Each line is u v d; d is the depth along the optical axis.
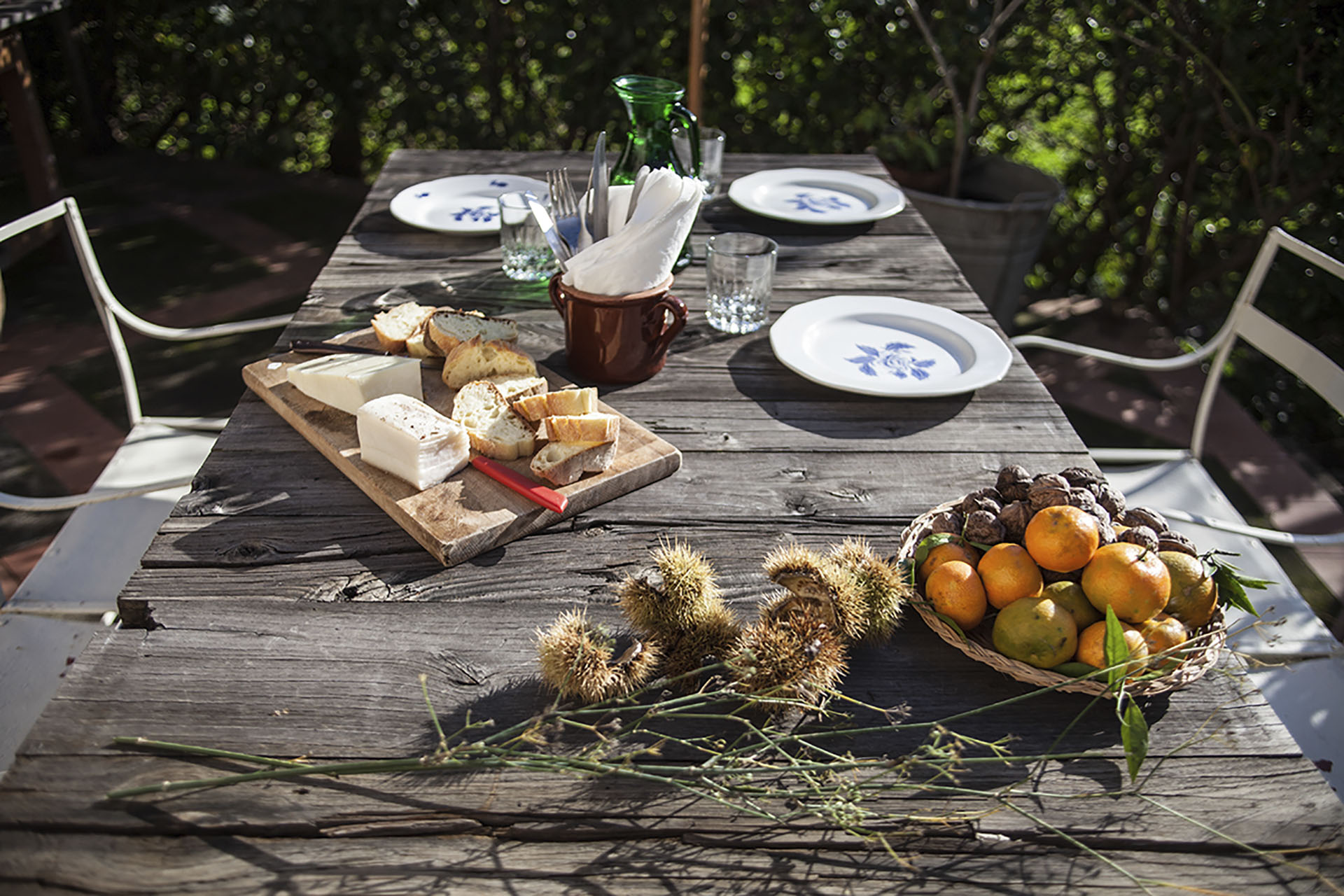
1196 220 3.46
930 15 3.47
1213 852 0.76
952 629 0.90
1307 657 1.47
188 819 0.75
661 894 0.72
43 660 1.39
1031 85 3.58
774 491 1.18
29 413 2.83
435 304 1.60
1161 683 0.84
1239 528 1.66
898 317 1.57
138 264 3.70
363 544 1.06
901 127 3.60
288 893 0.71
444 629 0.95
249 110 4.32
